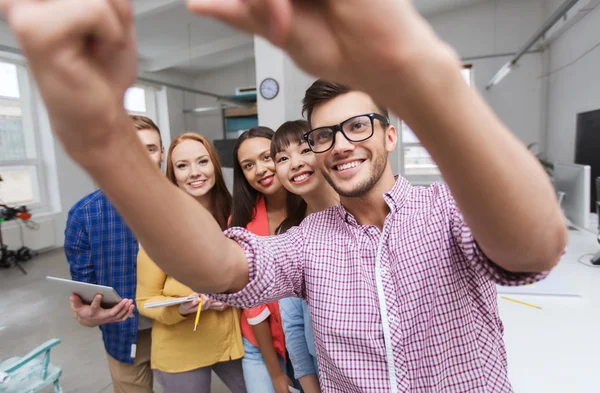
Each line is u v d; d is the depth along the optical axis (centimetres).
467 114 24
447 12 593
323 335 69
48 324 304
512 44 566
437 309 62
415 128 25
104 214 138
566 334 117
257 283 54
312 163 118
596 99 378
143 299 129
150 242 35
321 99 69
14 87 507
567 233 34
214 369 149
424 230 65
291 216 138
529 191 28
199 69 806
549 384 95
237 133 808
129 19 22
